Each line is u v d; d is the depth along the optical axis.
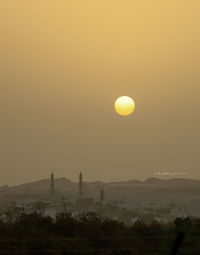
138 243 70.62
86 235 76.81
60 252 66.81
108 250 68.06
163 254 65.25
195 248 64.75
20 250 67.38
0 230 77.00
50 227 82.50
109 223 83.75
